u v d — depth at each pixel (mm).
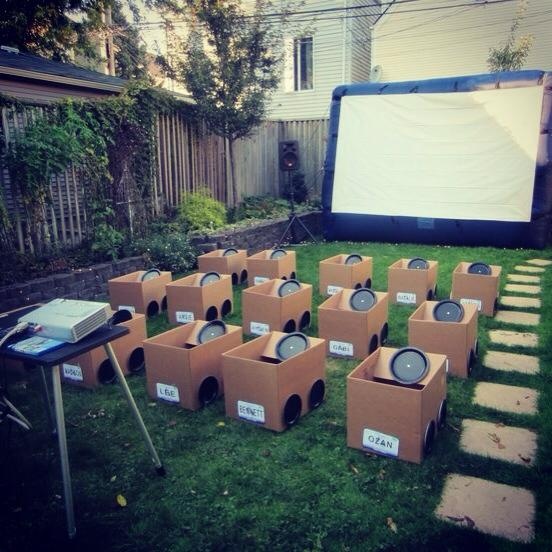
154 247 6297
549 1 12195
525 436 2582
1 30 10969
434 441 2557
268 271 5320
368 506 2104
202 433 2736
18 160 5109
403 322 4359
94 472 2430
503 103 7398
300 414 2857
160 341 3184
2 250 5055
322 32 13320
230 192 9297
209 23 8320
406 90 8078
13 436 2783
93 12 12086
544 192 7250
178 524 2053
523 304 4750
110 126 6191
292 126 10789
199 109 8164
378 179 8359
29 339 2002
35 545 1974
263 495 2205
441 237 8031
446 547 1862
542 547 1817
